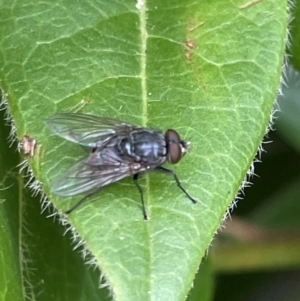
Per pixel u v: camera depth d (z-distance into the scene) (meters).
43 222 0.05
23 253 0.05
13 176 0.05
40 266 0.05
